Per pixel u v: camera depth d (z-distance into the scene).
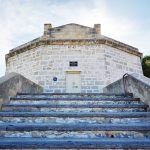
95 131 3.89
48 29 15.98
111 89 10.16
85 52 15.27
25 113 4.55
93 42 15.48
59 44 15.45
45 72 14.85
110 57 15.45
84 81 14.65
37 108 5.21
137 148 3.26
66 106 5.26
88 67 14.95
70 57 15.16
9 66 17.25
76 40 15.45
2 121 4.46
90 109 5.26
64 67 14.94
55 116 4.55
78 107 5.27
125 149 3.26
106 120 4.56
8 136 3.79
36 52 15.58
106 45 15.59
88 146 3.26
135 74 7.44
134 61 17.02
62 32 15.94
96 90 14.43
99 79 14.64
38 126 3.87
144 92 6.00
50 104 5.37
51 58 15.14
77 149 3.25
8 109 5.18
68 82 14.62
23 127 3.85
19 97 6.18
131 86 7.29
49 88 14.52
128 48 16.72
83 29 16.05
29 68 15.64
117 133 3.91
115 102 6.02
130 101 6.11
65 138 3.74
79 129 3.89
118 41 16.33
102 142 3.30
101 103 5.93
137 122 4.56
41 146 3.24
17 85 7.30
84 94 6.98
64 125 3.91
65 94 6.98
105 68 14.87
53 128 3.87
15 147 3.21
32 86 10.02
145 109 5.39
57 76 14.76
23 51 16.48
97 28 16.02
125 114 4.64
